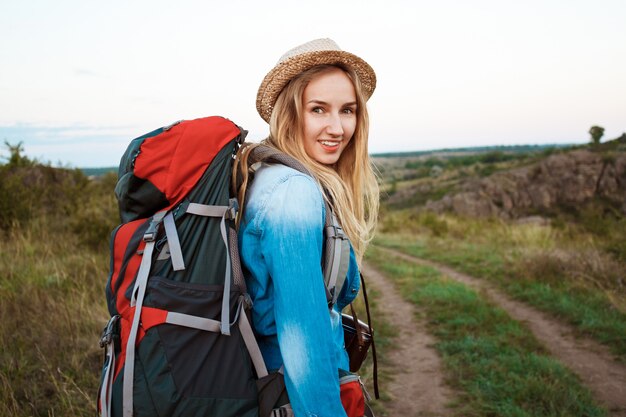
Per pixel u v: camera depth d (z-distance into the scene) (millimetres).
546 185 55406
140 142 1126
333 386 1013
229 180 1116
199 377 1006
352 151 1417
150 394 985
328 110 1291
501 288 8148
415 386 4492
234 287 1075
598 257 8109
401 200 74750
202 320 1031
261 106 1431
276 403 1051
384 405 4102
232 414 1013
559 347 5434
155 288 1040
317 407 990
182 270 1057
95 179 14367
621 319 6023
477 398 4137
